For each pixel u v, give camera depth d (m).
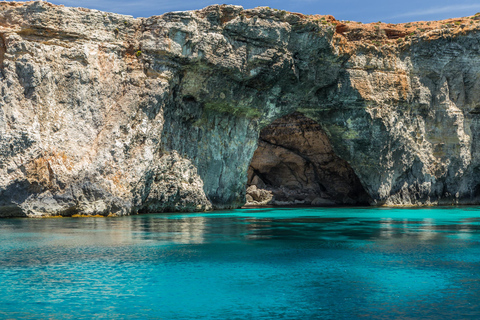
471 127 52.44
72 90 33.62
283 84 42.59
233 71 38.59
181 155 39.66
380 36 49.28
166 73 36.28
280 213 39.50
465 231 25.23
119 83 35.41
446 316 11.13
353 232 24.67
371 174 50.84
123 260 16.58
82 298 12.30
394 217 35.25
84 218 31.34
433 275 14.76
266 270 15.31
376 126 47.62
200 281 13.98
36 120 31.66
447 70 50.41
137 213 35.94
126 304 11.86
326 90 46.00
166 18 35.97
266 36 38.72
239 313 11.31
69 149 32.75
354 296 12.64
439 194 52.69
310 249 19.03
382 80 47.56
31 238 21.39
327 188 60.84
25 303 11.84
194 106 39.97
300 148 59.22
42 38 33.56
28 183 30.75
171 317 11.00
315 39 40.97
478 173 54.22
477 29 48.53
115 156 33.72
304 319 10.94
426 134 51.19
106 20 35.69
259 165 60.25
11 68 31.84
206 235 22.94
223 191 44.34
